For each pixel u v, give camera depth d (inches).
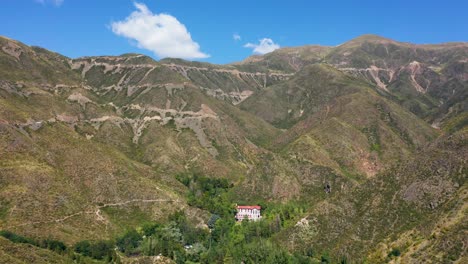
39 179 6058.1
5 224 5191.9
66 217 5723.4
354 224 5457.7
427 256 4407.0
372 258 4808.1
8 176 5890.8
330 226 5546.3
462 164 5364.2
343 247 5147.6
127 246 5467.5
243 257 5251.0
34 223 5359.3
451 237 4426.7
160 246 5393.7
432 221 4840.1
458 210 4758.9
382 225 5241.1
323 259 5049.2
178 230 5974.4
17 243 4690.0
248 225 6176.2
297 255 5182.1
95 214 6048.2
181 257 5324.8
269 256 5098.4
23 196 5679.1
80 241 5295.3
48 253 4672.7
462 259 4185.5
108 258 5034.5
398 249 4719.5
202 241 5949.8
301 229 5610.2
